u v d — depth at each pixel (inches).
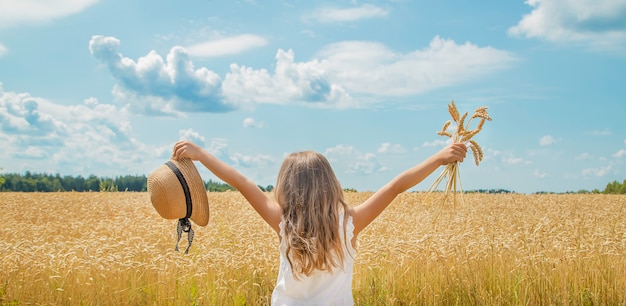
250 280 279.0
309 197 109.6
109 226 498.9
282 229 110.9
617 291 269.6
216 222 557.0
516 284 270.4
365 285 269.6
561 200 1013.2
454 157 121.5
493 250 321.1
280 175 115.5
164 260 299.9
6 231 477.7
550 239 384.2
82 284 265.0
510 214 676.1
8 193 1187.9
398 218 586.6
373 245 328.8
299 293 111.0
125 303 253.9
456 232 436.1
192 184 137.1
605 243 332.2
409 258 305.7
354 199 973.2
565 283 267.7
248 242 349.7
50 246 352.2
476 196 1038.4
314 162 113.4
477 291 263.7
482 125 124.6
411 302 259.4
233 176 122.0
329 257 108.0
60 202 913.5
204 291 263.1
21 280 270.4
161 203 135.9
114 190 1193.4
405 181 119.2
